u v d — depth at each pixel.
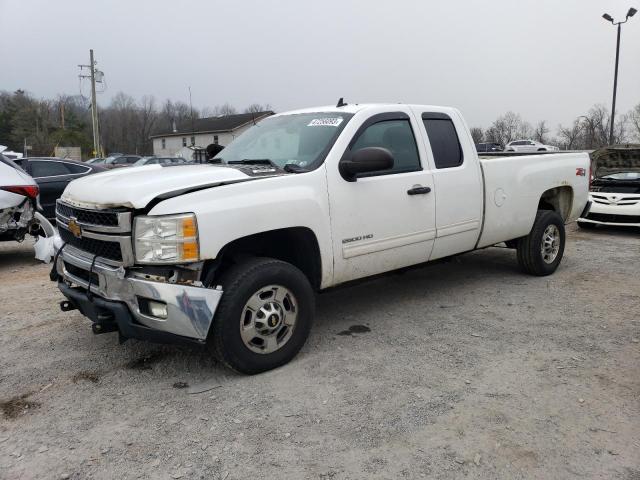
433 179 4.95
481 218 5.48
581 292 5.81
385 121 4.75
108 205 3.51
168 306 3.41
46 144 64.56
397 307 5.34
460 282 6.25
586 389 3.56
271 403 3.43
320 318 5.04
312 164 4.18
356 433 3.09
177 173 3.84
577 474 2.70
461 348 4.28
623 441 2.96
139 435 3.10
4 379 3.83
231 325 3.61
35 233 7.39
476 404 3.39
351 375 3.81
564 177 6.60
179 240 3.37
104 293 3.66
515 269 6.86
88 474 2.76
